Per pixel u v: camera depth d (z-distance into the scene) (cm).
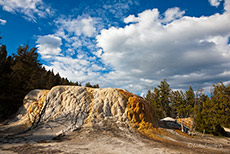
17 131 1395
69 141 1120
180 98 4481
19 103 2622
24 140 1092
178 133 1836
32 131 1388
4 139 1088
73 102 1784
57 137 1229
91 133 1341
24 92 2758
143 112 1853
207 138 1855
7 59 3256
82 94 1909
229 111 2681
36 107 1811
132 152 893
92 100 1867
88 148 931
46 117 1631
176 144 1252
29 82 2994
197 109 2352
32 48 3681
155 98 5469
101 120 1614
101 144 1053
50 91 1931
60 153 793
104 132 1391
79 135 1289
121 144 1083
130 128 1569
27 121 1625
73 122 1544
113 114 1733
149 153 892
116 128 1516
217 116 2628
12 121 1756
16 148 866
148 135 1498
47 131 1381
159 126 1936
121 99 1877
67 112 1677
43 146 940
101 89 2041
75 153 805
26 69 3066
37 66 3838
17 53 3506
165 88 5253
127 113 1762
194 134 1994
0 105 2214
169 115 4956
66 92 1928
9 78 2666
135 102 1884
